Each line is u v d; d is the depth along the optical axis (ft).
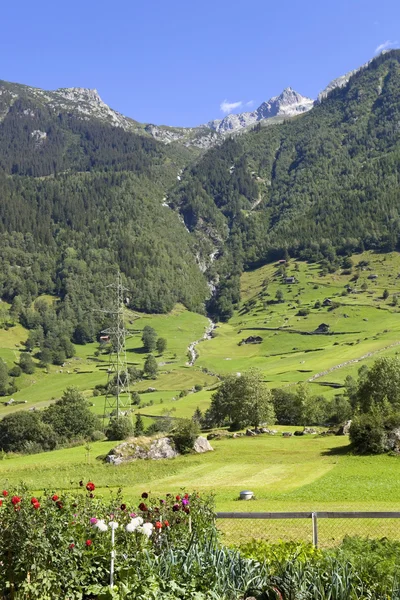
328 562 37.17
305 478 145.38
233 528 72.33
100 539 34.76
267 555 40.78
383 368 297.94
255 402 305.53
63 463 192.13
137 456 192.85
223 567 36.35
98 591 32.35
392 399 290.35
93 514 37.70
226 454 197.98
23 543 31.01
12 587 31.17
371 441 179.73
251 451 202.18
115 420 284.20
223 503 108.99
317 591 33.76
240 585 35.55
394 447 177.17
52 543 32.24
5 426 318.86
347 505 101.91
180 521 42.68
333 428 273.95
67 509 34.86
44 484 144.46
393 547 44.09
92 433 320.70
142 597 31.55
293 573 35.27
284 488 130.21
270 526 73.05
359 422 185.88
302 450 199.82
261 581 35.83
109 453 195.00
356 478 138.92
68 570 32.42
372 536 66.08
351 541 46.91
